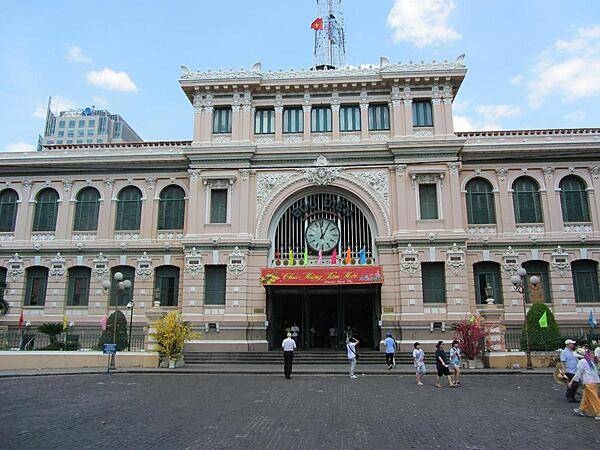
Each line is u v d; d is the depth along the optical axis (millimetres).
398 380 24578
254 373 27500
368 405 17094
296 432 12766
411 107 37844
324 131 38656
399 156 37125
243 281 36156
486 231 37500
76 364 30297
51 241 39875
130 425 13586
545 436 12477
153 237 39344
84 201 40875
